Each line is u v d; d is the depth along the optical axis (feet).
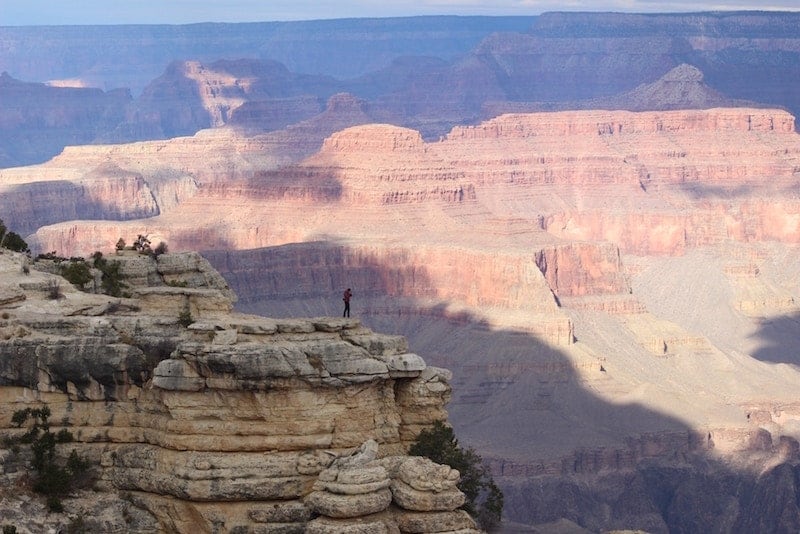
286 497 423.64
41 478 431.02
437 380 449.48
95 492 433.07
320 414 430.20
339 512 411.34
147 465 432.25
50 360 436.76
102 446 437.58
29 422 438.81
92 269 501.97
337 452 428.97
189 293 472.03
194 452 426.92
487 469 548.31
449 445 454.40
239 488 422.00
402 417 449.06
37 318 446.19
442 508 415.44
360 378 433.48
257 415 427.74
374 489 415.23
